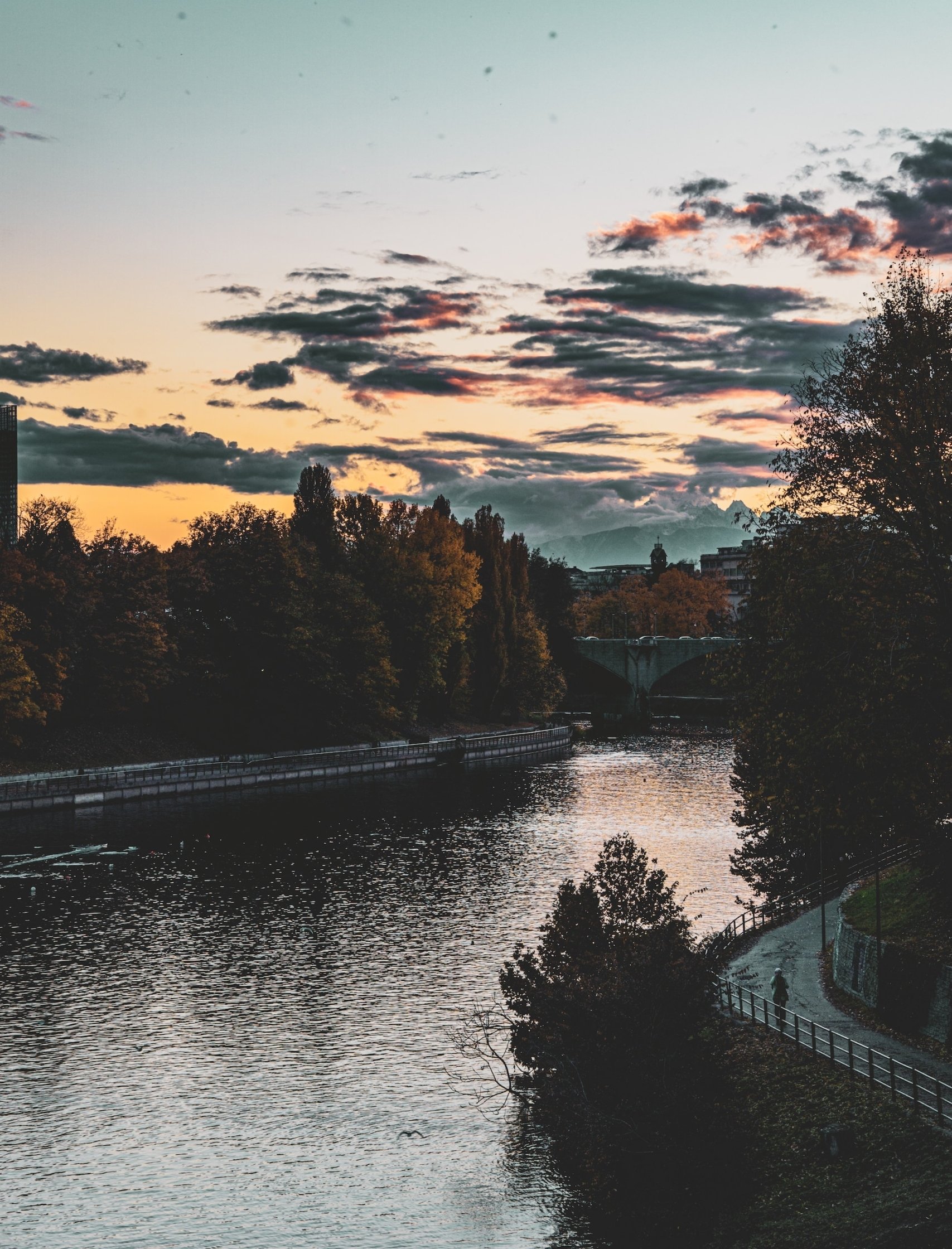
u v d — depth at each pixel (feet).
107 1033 210.18
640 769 522.88
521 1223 149.69
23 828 378.53
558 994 150.20
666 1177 143.13
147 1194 158.81
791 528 164.25
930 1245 119.14
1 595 422.41
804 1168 142.00
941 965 167.73
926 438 155.84
